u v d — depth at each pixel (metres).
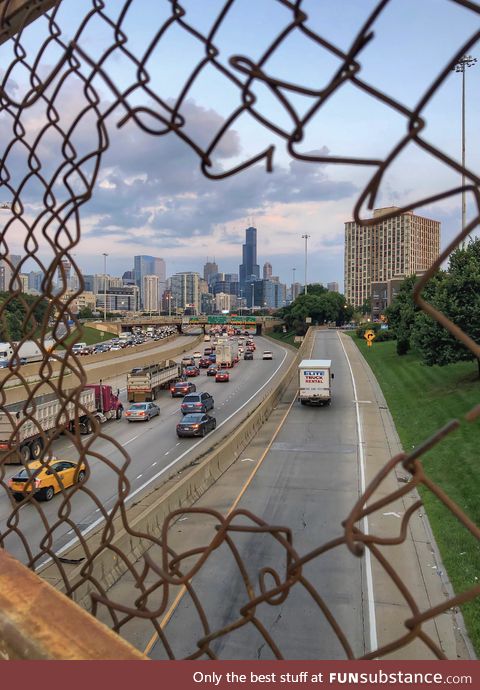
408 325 47.09
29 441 20.06
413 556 11.64
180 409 32.84
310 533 13.14
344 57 1.06
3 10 1.94
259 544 12.22
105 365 50.12
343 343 73.00
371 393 35.88
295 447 22.56
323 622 8.95
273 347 85.38
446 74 0.96
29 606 1.55
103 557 10.35
